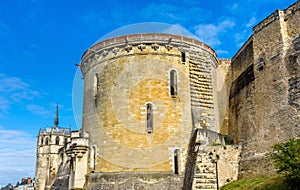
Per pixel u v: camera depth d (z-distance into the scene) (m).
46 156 106.38
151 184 32.78
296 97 29.45
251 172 31.91
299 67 29.75
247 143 34.34
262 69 34.50
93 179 35.16
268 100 32.75
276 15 33.41
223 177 32.38
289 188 21.89
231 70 44.09
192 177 30.98
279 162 22.56
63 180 62.09
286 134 29.62
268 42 34.19
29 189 171.50
